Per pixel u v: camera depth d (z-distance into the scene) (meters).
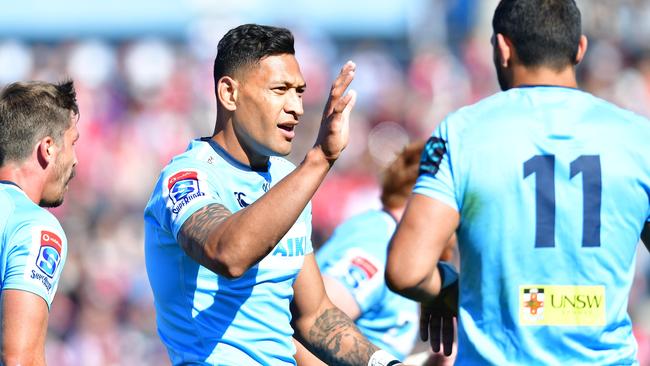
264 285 14.32
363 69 69.06
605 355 13.94
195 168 14.04
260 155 14.51
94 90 69.75
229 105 14.23
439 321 15.72
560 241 13.88
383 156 58.69
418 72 66.44
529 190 13.95
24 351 13.54
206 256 12.71
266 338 14.32
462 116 14.45
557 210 13.90
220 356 14.00
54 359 42.84
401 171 19.25
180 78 69.94
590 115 14.26
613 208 13.97
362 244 18.84
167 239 14.05
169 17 74.38
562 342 13.84
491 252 14.02
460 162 14.13
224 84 14.25
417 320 19.52
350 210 50.16
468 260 14.24
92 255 47.53
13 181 14.67
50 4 75.06
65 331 43.59
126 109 68.25
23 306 13.70
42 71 73.50
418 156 19.28
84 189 59.00
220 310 14.09
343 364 15.43
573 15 14.62
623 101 64.38
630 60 67.25
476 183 14.05
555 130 14.10
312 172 12.66
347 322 15.54
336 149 12.70
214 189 13.98
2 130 14.65
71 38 75.06
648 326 44.50
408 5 71.94
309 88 68.69
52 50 74.94
